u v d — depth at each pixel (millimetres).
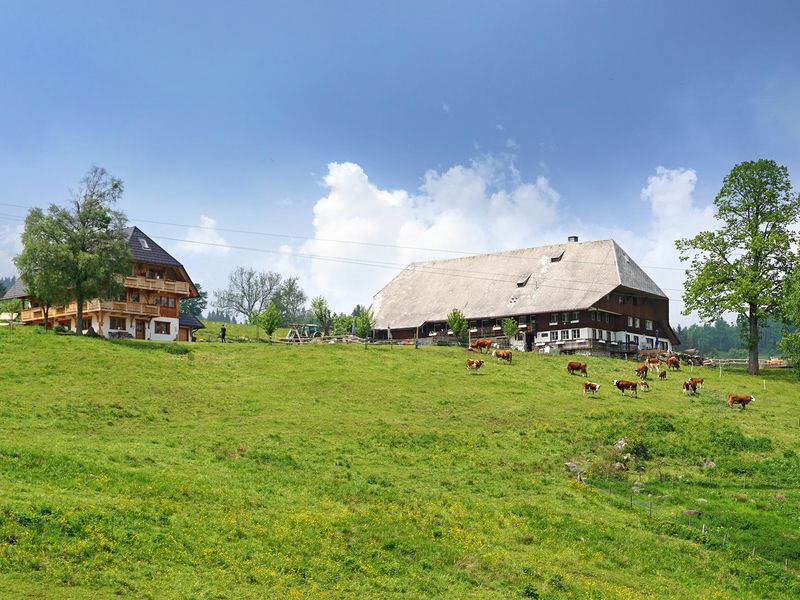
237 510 35125
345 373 70625
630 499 45656
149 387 60375
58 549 27984
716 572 36344
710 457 54375
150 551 29297
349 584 29766
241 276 182125
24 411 50875
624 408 64125
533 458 51594
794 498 46344
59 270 75125
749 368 93688
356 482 42969
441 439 53719
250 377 67312
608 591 32188
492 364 80500
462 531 37062
